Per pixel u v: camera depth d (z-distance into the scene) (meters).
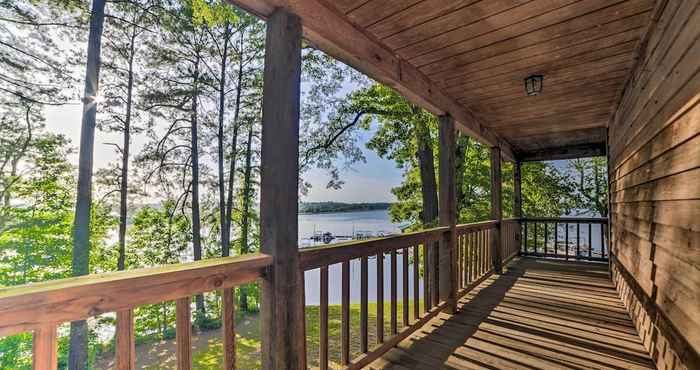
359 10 1.90
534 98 3.46
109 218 10.10
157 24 9.45
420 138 8.73
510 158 6.47
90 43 7.61
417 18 1.99
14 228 8.13
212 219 12.48
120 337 0.98
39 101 8.12
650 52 2.20
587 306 3.37
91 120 7.51
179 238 11.77
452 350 2.39
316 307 7.74
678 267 1.70
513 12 1.94
